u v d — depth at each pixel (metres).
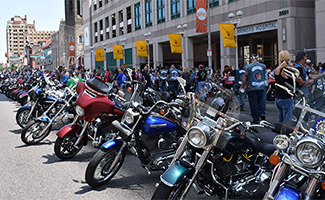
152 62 41.75
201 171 3.68
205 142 3.33
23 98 12.29
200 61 39.53
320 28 18.61
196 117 3.80
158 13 35.78
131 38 42.47
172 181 3.31
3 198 4.46
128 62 43.97
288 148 3.03
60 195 4.55
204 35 29.97
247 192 3.85
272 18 21.75
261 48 27.52
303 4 20.83
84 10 61.75
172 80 15.29
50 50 110.44
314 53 20.44
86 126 6.05
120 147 4.73
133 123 4.52
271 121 9.38
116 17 47.16
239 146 3.67
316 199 3.23
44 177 5.31
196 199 4.34
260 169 3.80
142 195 4.50
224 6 25.86
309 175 2.92
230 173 3.71
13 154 6.79
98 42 54.91
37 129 7.62
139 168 5.72
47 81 8.37
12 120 11.62
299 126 3.11
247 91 8.63
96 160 4.63
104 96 5.18
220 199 3.78
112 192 4.62
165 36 34.72
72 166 5.89
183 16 31.47
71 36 88.12
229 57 25.84
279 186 3.01
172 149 4.70
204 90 3.86
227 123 3.62
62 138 6.09
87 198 4.42
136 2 40.50
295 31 20.64
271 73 15.12
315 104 3.12
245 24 24.00
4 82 24.77
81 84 5.35
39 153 6.84
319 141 2.80
